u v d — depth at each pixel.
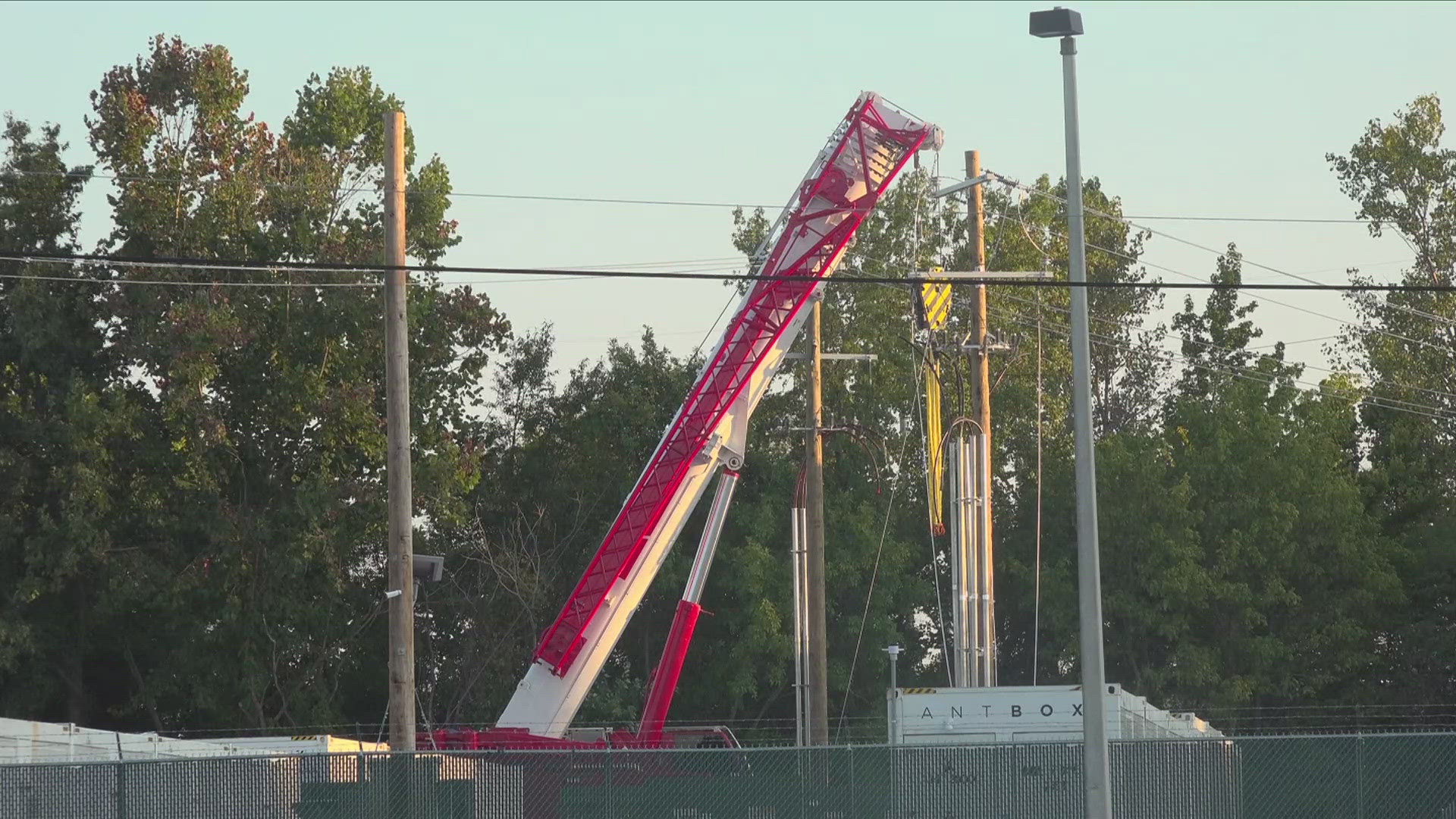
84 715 182.38
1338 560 198.50
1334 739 83.81
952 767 83.75
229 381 176.50
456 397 183.88
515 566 191.25
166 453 171.50
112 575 165.62
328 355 173.50
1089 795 71.62
